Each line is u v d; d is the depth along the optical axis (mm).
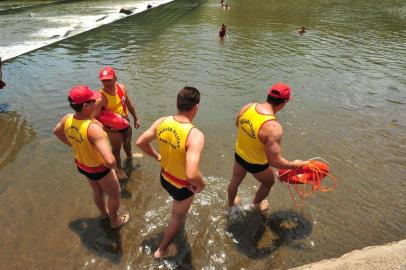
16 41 16016
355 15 22953
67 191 5414
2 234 4527
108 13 24375
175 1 31328
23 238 4473
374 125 7645
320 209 5023
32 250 4289
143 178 5742
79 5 28781
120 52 14047
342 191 5402
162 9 26422
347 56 13141
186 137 3396
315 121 7840
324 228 4668
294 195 5328
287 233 4582
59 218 4840
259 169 4316
